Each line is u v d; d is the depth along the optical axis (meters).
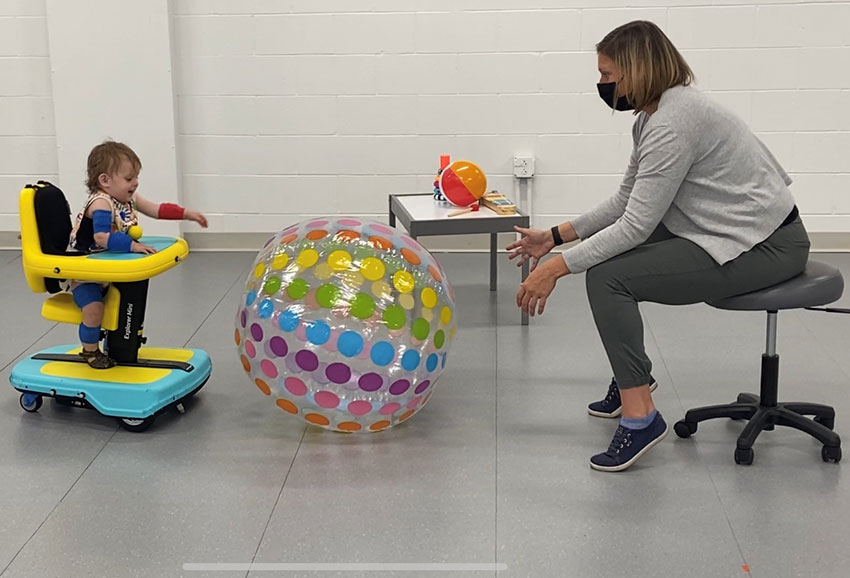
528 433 3.12
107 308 3.21
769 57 5.21
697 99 2.74
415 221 4.00
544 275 2.85
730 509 2.62
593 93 5.30
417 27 5.27
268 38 5.32
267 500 2.70
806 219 5.39
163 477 2.84
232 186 5.51
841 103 5.23
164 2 5.19
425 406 3.34
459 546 2.45
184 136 5.45
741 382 3.51
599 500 2.68
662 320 4.24
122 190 3.21
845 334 4.02
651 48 2.75
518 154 5.40
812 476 2.80
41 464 2.92
